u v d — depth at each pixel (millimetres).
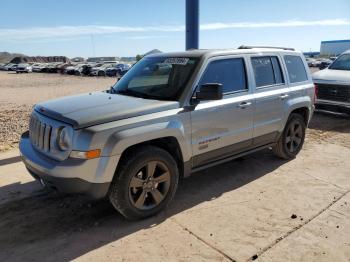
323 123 9219
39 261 3299
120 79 5258
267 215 4145
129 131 3656
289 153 6059
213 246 3514
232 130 4805
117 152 3578
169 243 3566
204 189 4898
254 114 5105
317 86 9398
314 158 6230
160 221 4004
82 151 3439
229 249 3463
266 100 5266
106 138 3527
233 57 4914
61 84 28266
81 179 3473
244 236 3693
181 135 4113
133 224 3939
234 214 4168
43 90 21953
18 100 16016
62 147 3588
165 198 4145
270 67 5543
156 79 4637
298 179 5254
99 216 4125
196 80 4332
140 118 3799
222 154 4840
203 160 4590
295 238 3654
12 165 5812
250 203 4461
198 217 4094
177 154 4258
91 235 3723
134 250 3451
